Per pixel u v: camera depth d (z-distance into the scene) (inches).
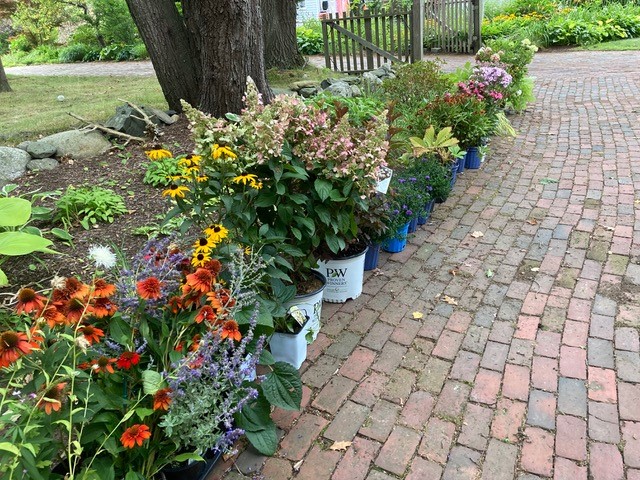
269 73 303.1
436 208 177.0
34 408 54.0
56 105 297.1
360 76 313.4
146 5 220.4
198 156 90.9
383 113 112.7
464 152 189.8
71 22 781.9
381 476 78.6
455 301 122.6
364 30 359.3
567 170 203.8
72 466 61.0
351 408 91.7
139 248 129.1
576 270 132.7
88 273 118.0
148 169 171.0
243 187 95.3
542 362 101.1
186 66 232.4
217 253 88.0
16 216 103.1
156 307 78.0
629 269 131.1
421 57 331.6
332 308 121.3
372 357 104.5
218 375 71.7
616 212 163.8
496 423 87.4
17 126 228.2
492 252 144.9
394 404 92.4
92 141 190.2
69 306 64.6
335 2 833.5
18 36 882.8
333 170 100.3
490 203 178.4
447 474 78.5
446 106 192.9
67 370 56.5
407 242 153.4
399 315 117.8
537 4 608.4
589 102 309.1
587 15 573.0
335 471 79.5
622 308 116.0
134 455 65.8
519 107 284.5
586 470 78.1
